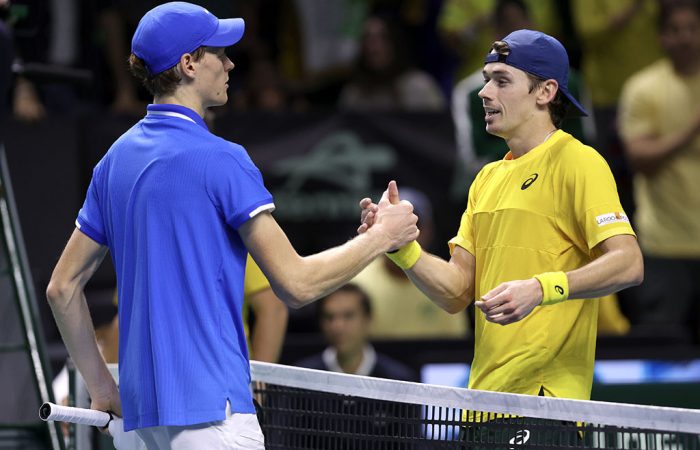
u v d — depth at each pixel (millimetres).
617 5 33625
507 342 14086
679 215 30094
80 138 30047
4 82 19266
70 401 16797
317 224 30969
